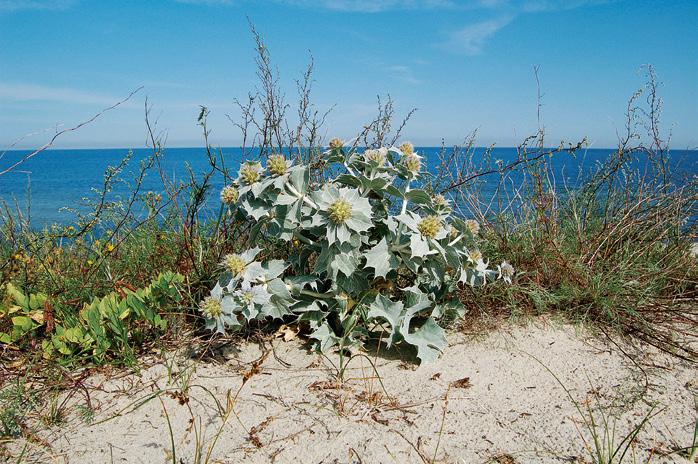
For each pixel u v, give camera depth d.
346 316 3.10
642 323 3.48
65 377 2.77
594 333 3.42
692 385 2.74
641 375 2.86
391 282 3.25
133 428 2.34
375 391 2.66
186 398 2.47
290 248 3.80
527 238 4.36
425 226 2.76
